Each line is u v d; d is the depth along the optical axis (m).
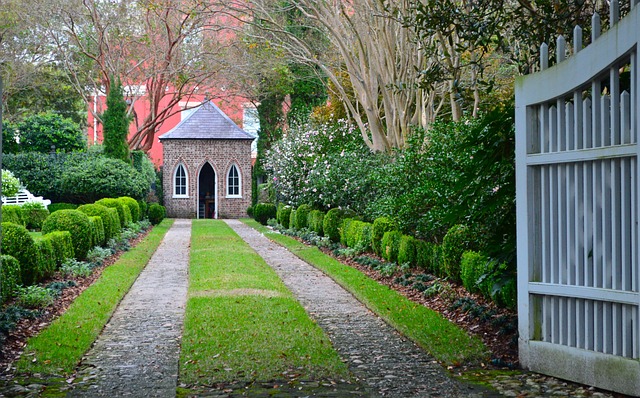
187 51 34.56
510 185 6.86
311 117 26.48
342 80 23.92
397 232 13.25
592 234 5.42
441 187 10.68
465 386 5.55
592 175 5.41
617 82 5.15
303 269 14.15
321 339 7.31
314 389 5.52
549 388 5.45
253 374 5.97
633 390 5.05
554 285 5.70
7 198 26.73
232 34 34.88
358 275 12.60
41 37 33.12
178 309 9.46
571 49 8.50
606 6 8.02
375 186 16.14
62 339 7.25
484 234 8.41
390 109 17.83
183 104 49.88
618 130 5.18
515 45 10.75
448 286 10.18
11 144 36.28
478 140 6.80
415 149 12.77
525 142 5.89
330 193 19.17
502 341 7.05
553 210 5.74
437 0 8.63
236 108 39.97
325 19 19.05
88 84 39.50
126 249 17.89
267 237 23.77
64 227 13.94
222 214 40.84
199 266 14.35
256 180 39.75
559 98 5.64
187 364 6.32
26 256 10.30
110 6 33.34
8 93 35.72
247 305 9.43
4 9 30.83
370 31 17.45
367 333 7.73
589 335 5.47
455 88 9.63
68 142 37.41
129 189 30.72
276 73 31.23
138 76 38.19
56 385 5.65
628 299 5.09
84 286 11.37
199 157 40.56
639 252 4.98
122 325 8.31
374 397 5.29
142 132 38.00
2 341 6.97
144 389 5.54
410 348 6.96
